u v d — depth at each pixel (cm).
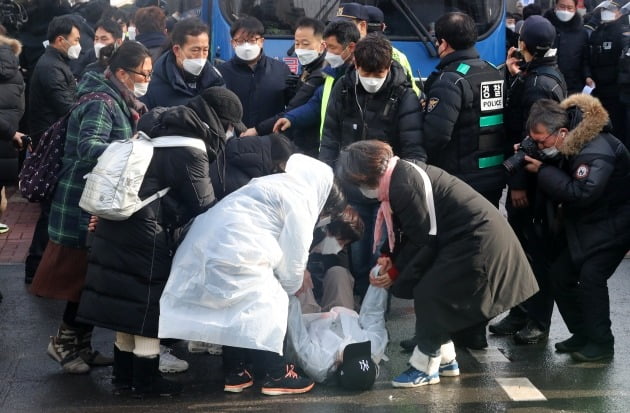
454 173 1246
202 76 1361
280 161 1164
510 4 2764
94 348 1258
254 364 1117
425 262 1041
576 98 1166
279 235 1019
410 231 1009
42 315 1403
